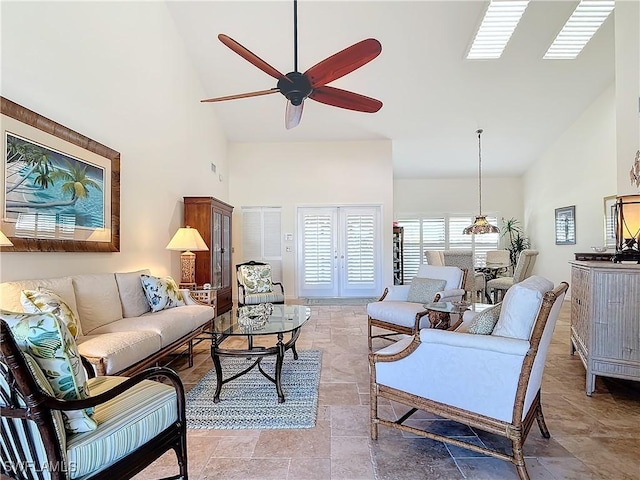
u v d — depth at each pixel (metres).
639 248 2.66
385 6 4.02
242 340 4.10
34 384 1.06
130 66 3.58
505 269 7.25
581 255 3.14
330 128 6.56
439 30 4.31
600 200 5.40
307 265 7.08
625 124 3.22
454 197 8.71
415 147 7.14
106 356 2.04
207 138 5.80
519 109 5.79
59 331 1.16
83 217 2.84
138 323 2.72
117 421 1.30
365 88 5.36
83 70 2.89
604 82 5.12
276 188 7.06
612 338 2.47
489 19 3.97
